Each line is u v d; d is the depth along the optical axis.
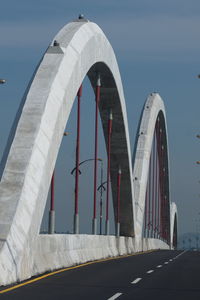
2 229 25.91
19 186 29.33
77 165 46.41
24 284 23.52
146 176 101.44
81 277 27.44
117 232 77.88
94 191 55.31
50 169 34.66
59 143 37.25
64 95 38.69
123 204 80.75
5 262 23.86
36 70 38.75
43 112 34.78
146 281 26.33
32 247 28.22
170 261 45.31
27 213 28.52
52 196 39.16
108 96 64.94
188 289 23.36
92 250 45.88
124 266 37.06
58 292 21.05
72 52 42.75
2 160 31.48
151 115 107.62
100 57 53.22
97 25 52.50
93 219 54.91
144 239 88.62
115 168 76.75
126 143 72.56
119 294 20.91
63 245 35.72
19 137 32.81
